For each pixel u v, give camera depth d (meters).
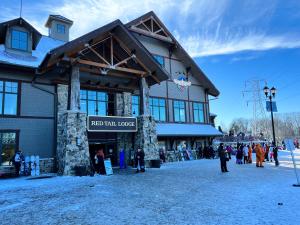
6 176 15.55
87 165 16.12
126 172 16.81
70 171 15.38
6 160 16.55
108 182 12.67
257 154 19.11
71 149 15.73
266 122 70.44
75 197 9.32
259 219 6.58
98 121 17.41
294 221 6.39
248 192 9.91
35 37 19.48
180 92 29.05
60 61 16.44
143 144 19.48
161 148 24.77
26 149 17.28
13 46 18.27
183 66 30.25
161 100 27.19
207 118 31.17
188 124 28.97
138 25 26.53
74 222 6.54
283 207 7.70
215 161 24.45
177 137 27.81
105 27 17.45
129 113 22.27
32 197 9.38
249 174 14.98
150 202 8.54
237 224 6.23
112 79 21.52
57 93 18.75
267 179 13.08
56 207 7.96
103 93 21.38
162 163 23.14
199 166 19.92
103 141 20.64
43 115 18.17
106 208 7.82
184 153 26.83
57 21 25.59
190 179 13.33
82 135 16.41
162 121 26.78
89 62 17.23
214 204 8.20
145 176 14.66
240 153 21.88
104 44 19.66
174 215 7.06
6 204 8.40
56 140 18.05
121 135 21.56
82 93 20.09
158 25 27.81
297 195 9.31
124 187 11.26
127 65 21.02
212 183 12.05
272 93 22.28
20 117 17.31
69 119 16.05
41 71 16.70
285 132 89.12
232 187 11.01
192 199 8.92
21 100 17.50
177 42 28.56
